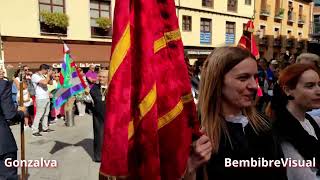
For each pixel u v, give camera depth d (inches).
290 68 91.4
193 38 876.0
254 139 66.2
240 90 64.8
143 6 49.1
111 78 48.1
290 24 1256.8
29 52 571.2
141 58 48.7
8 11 546.3
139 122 48.7
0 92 148.8
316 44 602.5
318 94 87.7
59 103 274.7
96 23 662.5
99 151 234.2
